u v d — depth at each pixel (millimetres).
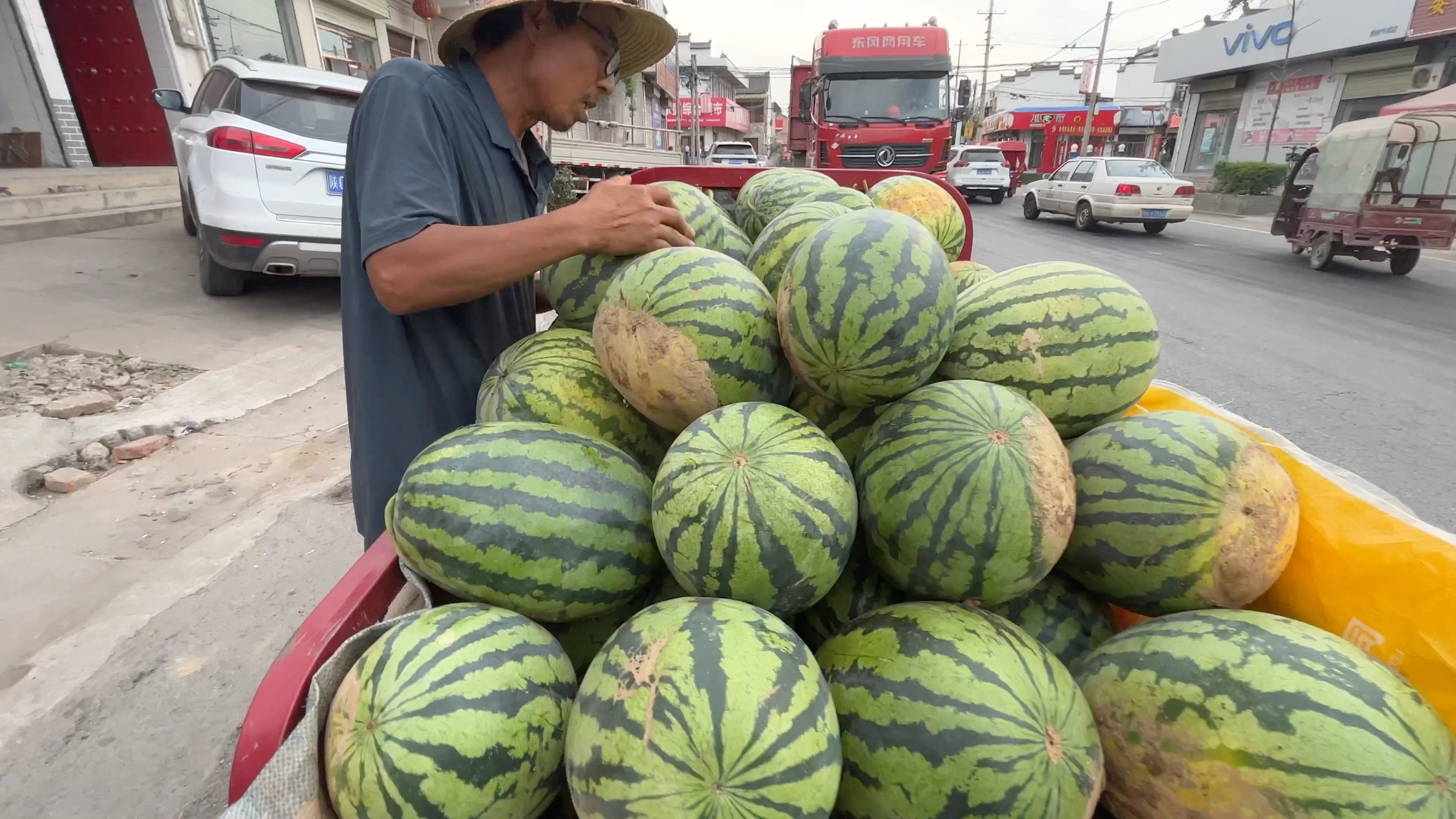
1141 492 1708
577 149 10492
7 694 3188
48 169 11156
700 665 1275
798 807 1224
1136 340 1938
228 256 6840
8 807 2758
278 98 7004
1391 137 11344
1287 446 2141
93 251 9016
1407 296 10633
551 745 1410
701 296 1853
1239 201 21984
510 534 1625
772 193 2988
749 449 1568
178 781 2861
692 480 1541
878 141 15578
